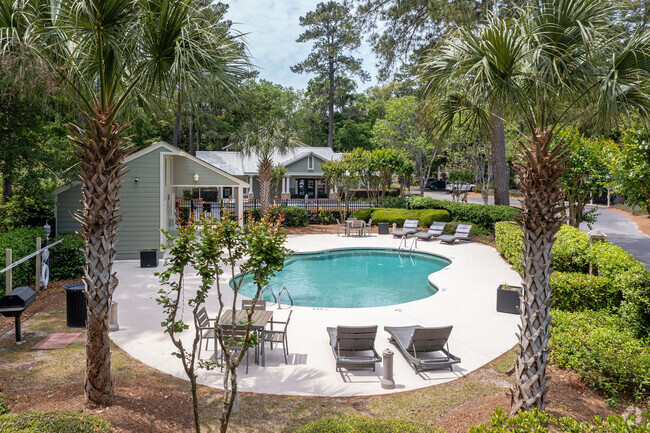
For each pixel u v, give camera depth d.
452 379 7.10
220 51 5.90
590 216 19.16
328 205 31.95
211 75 5.82
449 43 6.04
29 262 12.22
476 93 5.68
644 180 9.04
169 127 46.50
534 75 5.33
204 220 5.24
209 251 5.04
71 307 9.20
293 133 27.12
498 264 16.55
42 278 12.07
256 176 40.59
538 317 5.27
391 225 26.62
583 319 7.81
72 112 8.12
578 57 5.56
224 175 20.17
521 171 5.36
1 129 13.70
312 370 7.42
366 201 33.34
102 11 5.32
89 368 5.64
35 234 12.93
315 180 45.41
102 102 5.64
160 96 6.39
